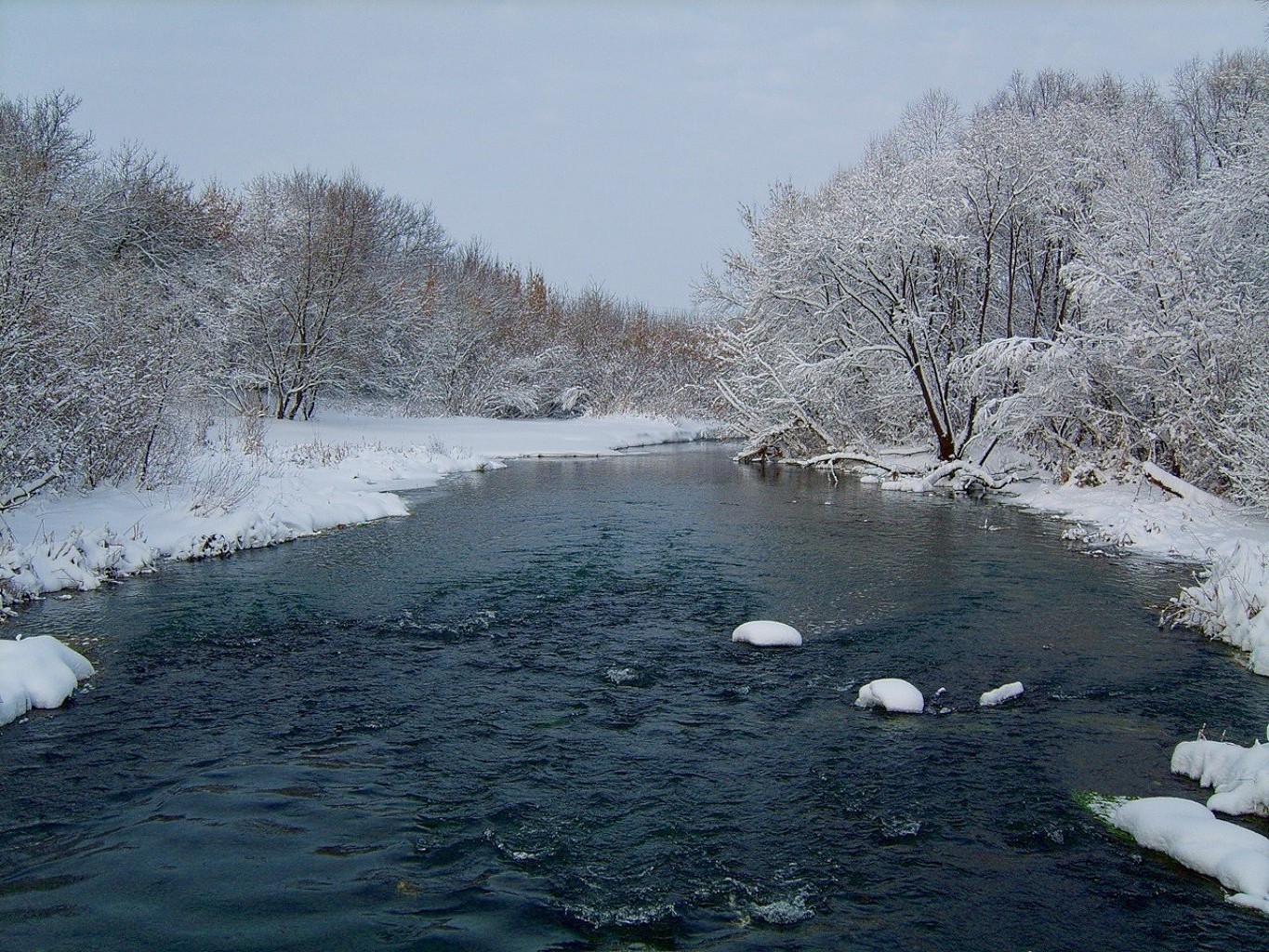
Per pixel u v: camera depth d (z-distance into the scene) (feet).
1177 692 27.78
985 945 15.28
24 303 44.73
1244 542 35.88
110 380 49.98
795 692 27.68
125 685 27.58
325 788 20.90
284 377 114.32
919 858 18.15
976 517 63.31
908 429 102.27
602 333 205.26
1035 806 20.36
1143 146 86.94
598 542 52.03
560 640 32.81
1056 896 16.78
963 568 45.50
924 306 86.22
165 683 27.78
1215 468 61.46
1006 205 82.69
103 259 101.96
